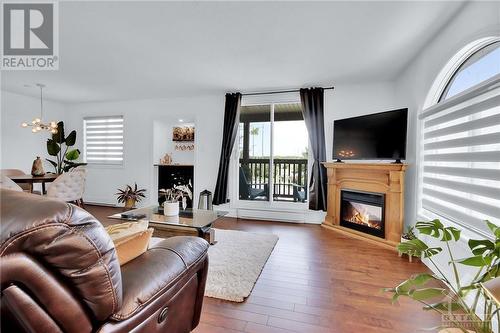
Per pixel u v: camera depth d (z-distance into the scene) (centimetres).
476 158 187
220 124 469
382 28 229
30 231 57
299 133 435
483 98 178
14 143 464
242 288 201
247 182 462
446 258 217
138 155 519
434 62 245
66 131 558
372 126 325
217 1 191
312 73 347
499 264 107
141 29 234
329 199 382
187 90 439
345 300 188
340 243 315
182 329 123
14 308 61
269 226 396
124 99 514
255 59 301
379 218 319
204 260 136
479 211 183
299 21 218
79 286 67
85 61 311
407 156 313
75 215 65
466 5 191
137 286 92
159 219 272
